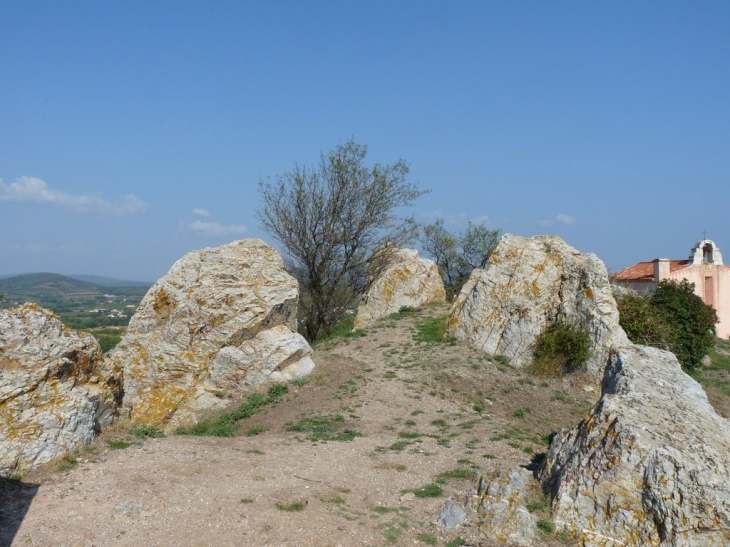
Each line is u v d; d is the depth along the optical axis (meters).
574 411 20.91
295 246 35.62
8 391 11.73
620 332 23.23
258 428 17.11
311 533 9.25
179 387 20.05
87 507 9.62
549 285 25.05
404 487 11.73
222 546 8.67
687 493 8.61
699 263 43.97
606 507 9.16
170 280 21.48
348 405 19.17
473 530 9.68
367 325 34.47
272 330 21.45
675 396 11.50
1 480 10.53
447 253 49.50
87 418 12.67
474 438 15.38
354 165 35.28
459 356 24.64
